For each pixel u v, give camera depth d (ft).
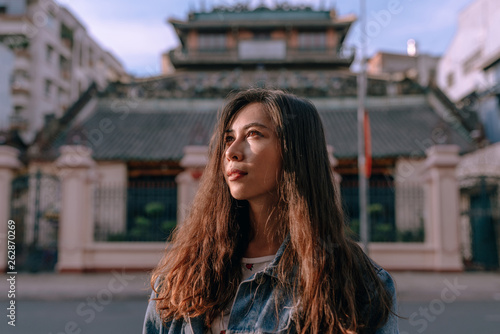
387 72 115.44
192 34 92.38
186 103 69.67
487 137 59.98
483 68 65.67
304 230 3.58
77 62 111.04
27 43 93.35
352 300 3.45
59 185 47.06
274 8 93.66
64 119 61.87
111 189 50.49
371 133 59.67
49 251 43.55
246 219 4.09
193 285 3.76
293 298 3.49
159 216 45.68
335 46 91.50
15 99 91.97
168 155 55.06
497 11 64.85
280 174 3.75
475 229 47.34
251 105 3.94
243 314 3.56
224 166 4.13
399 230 44.37
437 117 63.41
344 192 46.96
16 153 43.55
